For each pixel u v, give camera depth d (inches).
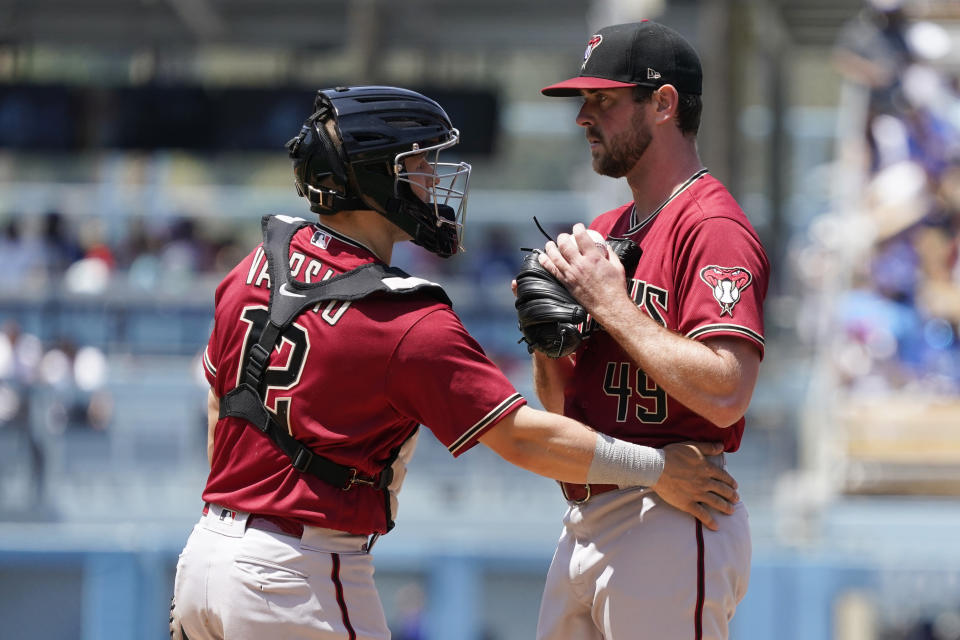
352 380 362.6
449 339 364.5
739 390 362.6
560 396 425.7
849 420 1218.0
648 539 386.3
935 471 1197.7
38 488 1275.8
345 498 368.8
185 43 2117.4
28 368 1353.3
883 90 1222.3
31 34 2076.8
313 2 1978.3
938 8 1218.0
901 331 1224.2
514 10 1961.1
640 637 386.9
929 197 1218.0
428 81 1993.1
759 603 1149.7
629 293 388.2
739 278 367.9
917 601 1147.3
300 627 363.3
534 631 1205.7
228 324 379.2
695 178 393.1
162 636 1211.2
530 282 379.6
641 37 386.3
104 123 1971.0
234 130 1979.6
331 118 377.1
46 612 1190.3
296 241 384.5
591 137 398.0
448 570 1214.3
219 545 369.7
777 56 1891.0
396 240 397.7
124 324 1470.2
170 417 1300.4
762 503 1245.1
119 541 1209.4
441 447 1291.8
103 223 1819.6
